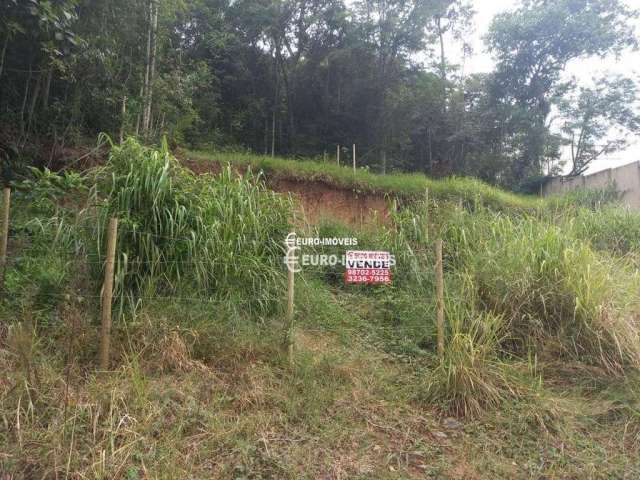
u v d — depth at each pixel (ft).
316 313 16.89
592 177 55.16
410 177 37.83
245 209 17.74
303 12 63.21
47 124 26.12
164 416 10.34
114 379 11.13
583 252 16.58
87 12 25.82
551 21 68.08
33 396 10.02
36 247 14.94
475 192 33.76
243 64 64.85
